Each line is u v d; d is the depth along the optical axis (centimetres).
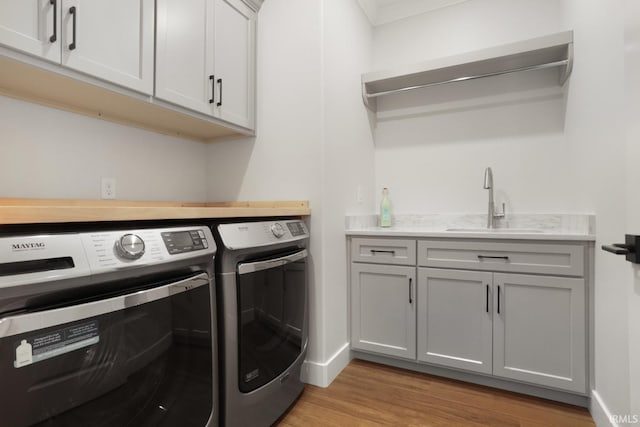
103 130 160
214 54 170
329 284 185
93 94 131
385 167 254
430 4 241
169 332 96
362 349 202
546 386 159
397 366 199
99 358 79
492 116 223
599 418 139
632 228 91
